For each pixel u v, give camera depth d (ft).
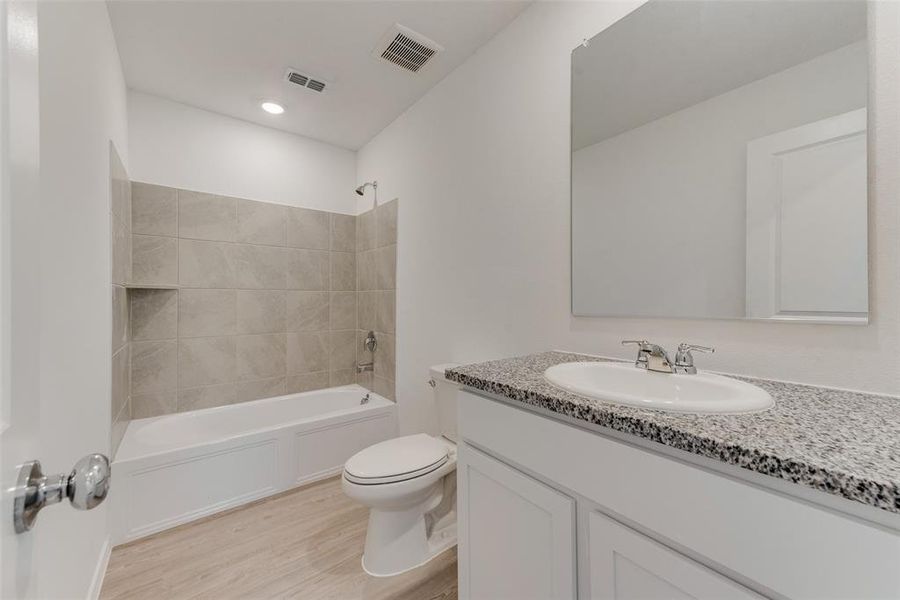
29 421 1.31
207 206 7.88
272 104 7.68
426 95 7.22
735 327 3.23
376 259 9.04
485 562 3.27
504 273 5.47
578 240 4.41
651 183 3.78
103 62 4.82
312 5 5.07
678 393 3.11
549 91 4.81
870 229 2.58
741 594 1.74
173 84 6.96
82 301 3.86
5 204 1.20
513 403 3.12
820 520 1.54
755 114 3.11
